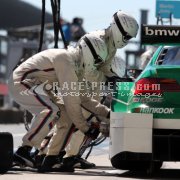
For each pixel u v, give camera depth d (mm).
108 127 26703
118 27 29047
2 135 25328
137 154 24484
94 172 27734
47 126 26766
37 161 27938
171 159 24344
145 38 24484
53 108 26594
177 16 42656
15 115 92812
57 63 26609
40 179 23641
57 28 31594
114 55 30078
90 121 28609
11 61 157500
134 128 24469
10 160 25516
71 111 26578
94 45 26562
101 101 30438
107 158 35812
